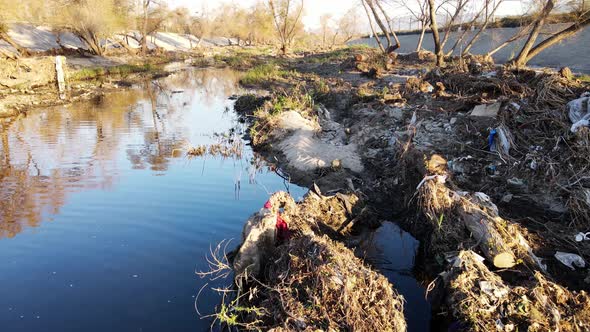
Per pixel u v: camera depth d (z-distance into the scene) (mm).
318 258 5145
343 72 24375
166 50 54719
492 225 5965
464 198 6602
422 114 11492
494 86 11984
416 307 5676
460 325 4867
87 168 11062
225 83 28359
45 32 42875
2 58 23703
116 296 5863
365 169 9992
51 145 13250
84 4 37344
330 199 7816
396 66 24766
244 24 76062
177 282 6160
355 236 7438
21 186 9781
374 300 4809
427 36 64250
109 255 6852
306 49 58375
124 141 13734
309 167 10297
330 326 4453
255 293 5512
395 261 6762
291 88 19516
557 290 4977
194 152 12320
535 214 7016
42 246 7133
